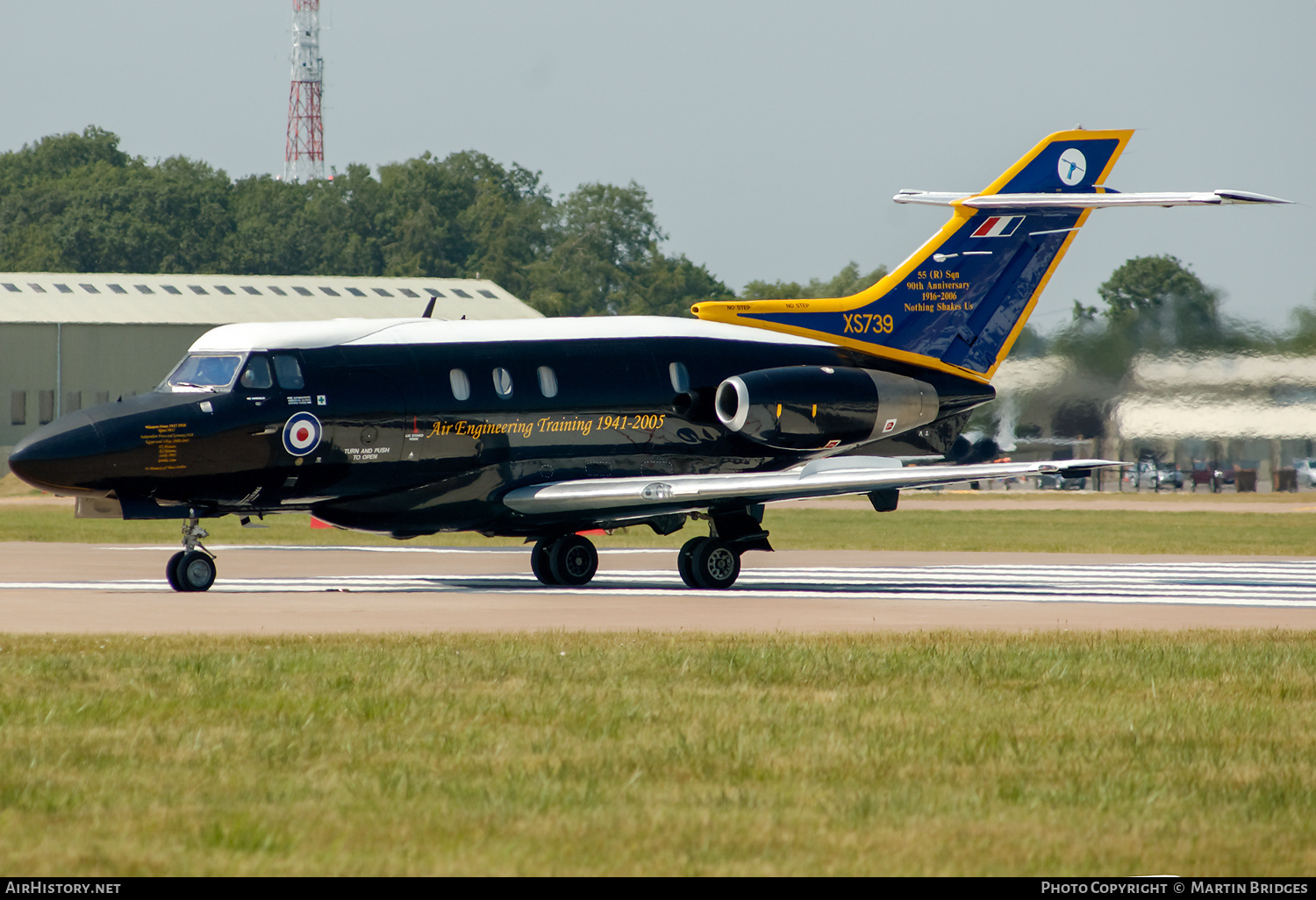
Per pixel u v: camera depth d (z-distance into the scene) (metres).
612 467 90.44
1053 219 99.94
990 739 39.28
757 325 95.69
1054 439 194.62
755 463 95.25
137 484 77.06
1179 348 192.12
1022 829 30.75
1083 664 52.69
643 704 43.72
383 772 35.00
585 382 89.19
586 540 90.88
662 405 91.44
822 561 115.94
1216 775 35.94
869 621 69.81
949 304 99.06
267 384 79.88
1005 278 99.94
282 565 105.81
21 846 28.70
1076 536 154.12
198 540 81.62
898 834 30.22
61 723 40.09
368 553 120.75
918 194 96.88
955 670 50.75
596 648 54.84
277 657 51.41
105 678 47.00
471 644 56.00
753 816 31.41
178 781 33.94
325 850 28.67
